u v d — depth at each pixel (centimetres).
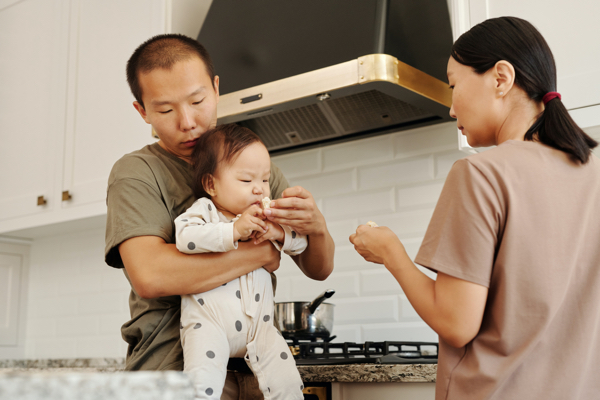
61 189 241
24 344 284
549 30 150
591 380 83
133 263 102
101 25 241
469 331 82
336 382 135
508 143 89
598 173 90
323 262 121
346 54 163
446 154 189
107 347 257
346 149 208
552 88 93
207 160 112
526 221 82
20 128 261
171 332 107
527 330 81
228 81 181
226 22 196
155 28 222
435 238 87
